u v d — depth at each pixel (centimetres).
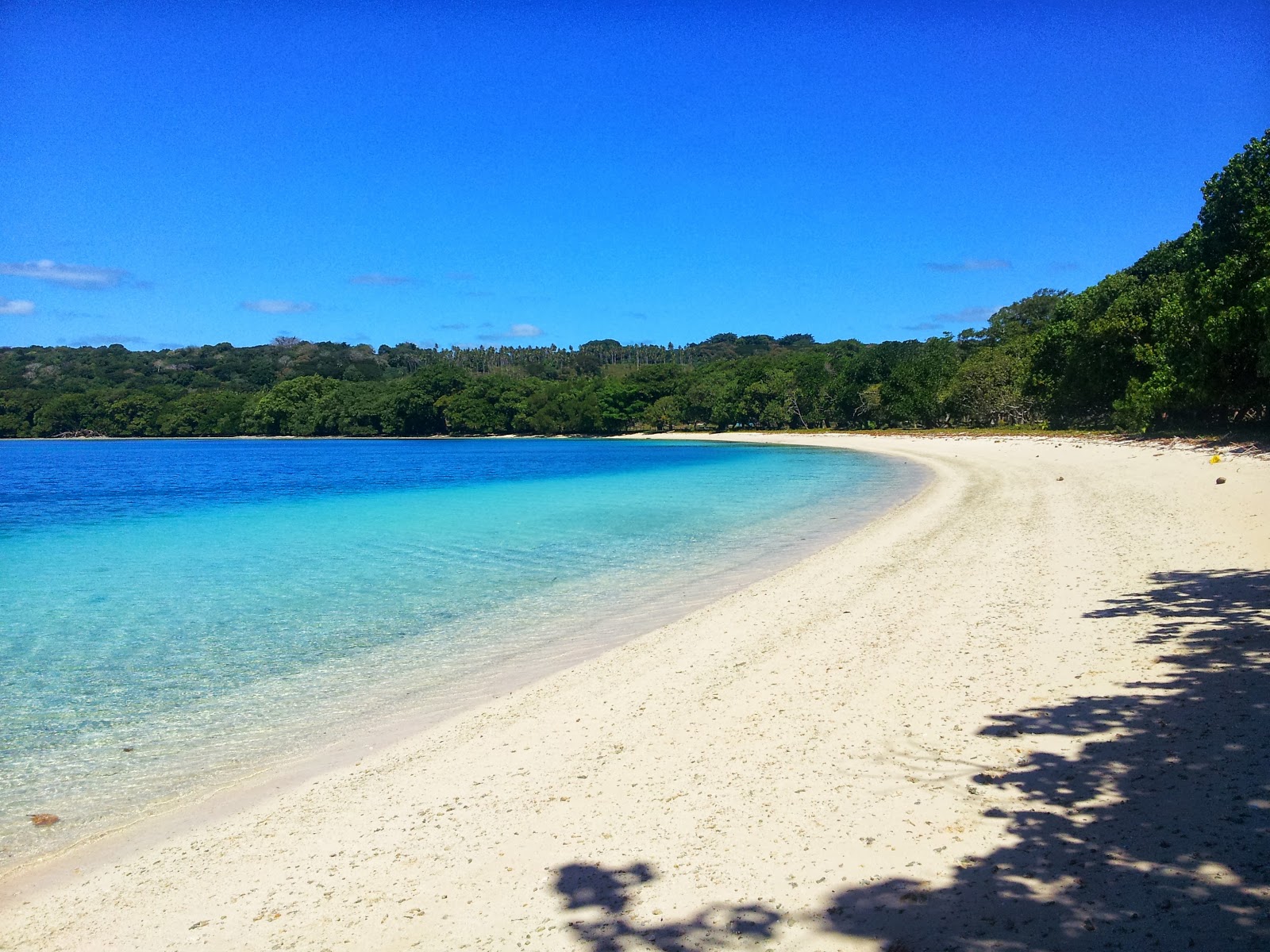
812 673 843
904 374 8062
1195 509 1644
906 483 3159
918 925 393
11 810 641
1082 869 426
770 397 10431
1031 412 6669
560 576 1562
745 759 634
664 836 517
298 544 2162
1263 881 395
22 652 1109
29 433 14238
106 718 848
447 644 1105
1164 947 354
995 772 559
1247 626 826
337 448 11131
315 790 657
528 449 9262
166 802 650
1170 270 4566
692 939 402
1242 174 3253
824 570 1425
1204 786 500
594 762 662
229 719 841
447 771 674
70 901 504
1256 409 3416
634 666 939
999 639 888
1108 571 1170
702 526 2206
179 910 482
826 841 488
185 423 14250
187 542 2278
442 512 2869
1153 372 3856
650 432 12331
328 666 1017
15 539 2408
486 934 425
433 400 13562
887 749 623
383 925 444
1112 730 606
